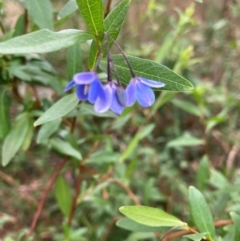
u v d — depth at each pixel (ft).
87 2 0.39
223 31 1.21
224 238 0.49
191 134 1.09
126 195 0.85
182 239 0.68
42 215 0.91
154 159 0.94
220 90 1.03
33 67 0.61
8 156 0.57
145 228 0.49
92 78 0.36
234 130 1.07
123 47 1.21
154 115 1.06
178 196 0.92
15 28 0.60
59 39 0.39
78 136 0.90
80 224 0.86
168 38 0.82
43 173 0.97
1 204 0.92
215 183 0.69
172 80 0.40
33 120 0.62
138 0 1.20
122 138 1.02
